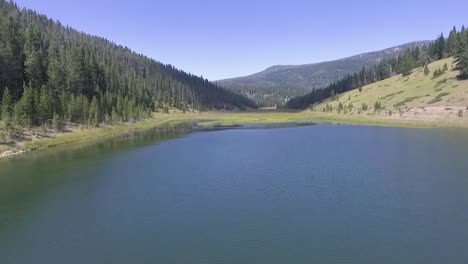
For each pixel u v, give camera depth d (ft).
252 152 227.40
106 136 340.80
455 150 223.51
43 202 131.13
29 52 402.52
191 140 296.51
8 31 389.19
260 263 85.97
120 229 106.63
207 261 87.25
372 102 596.70
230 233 102.73
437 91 503.20
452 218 111.04
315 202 127.13
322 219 111.65
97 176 167.94
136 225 109.40
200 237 100.48
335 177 159.74
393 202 125.80
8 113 276.21
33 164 197.77
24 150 244.83
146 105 604.08
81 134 322.75
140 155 223.10
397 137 293.43
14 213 120.16
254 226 107.24
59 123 316.60
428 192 136.56
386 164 184.65
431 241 95.91
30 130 286.25
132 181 158.30
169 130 396.78
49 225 110.01
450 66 583.58
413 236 98.94
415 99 512.22
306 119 538.88
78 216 116.98
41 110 313.32
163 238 100.22
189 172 174.09
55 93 372.38
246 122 504.02
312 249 92.43
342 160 196.75
